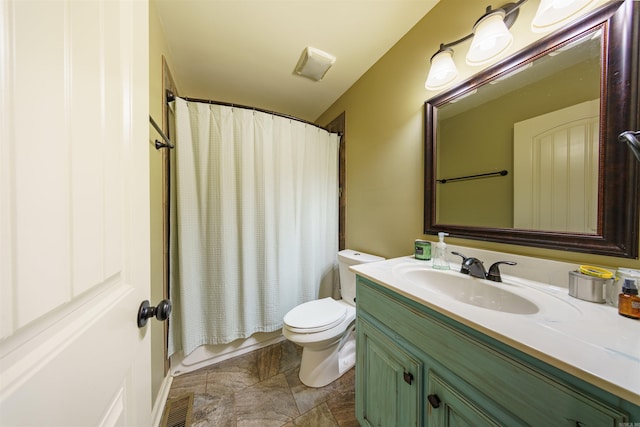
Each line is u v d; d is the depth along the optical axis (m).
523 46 0.85
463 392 0.58
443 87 1.13
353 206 1.87
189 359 1.46
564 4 0.68
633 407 0.35
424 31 1.23
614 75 0.64
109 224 0.42
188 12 1.17
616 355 0.41
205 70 1.65
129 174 0.49
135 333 0.51
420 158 1.28
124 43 0.48
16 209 0.25
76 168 0.34
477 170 1.01
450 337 0.62
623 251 0.63
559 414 0.42
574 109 0.73
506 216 0.91
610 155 0.65
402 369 0.77
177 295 1.39
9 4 0.25
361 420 0.99
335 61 1.57
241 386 1.32
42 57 0.29
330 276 2.04
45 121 0.29
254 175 1.62
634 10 0.61
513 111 0.89
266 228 1.64
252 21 1.23
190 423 1.08
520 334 0.48
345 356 1.51
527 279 0.83
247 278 1.59
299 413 1.14
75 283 0.33
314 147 1.91
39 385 0.27
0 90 0.24
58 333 0.30
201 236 1.49
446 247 1.12
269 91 1.93
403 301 0.78
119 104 0.46
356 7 1.16
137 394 0.51
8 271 0.24
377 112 1.58
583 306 0.61
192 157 1.44
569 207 0.74
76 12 0.34
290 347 1.73
